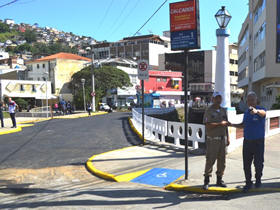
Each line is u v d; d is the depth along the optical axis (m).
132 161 8.92
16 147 12.06
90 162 8.97
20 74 70.94
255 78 34.97
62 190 6.50
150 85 52.88
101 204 5.30
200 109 25.58
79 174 7.97
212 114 5.66
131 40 88.62
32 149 11.58
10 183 7.16
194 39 6.11
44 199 5.82
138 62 11.30
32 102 57.03
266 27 27.36
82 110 49.56
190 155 9.42
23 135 15.69
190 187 5.91
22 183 7.16
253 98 5.53
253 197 5.26
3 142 13.43
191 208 4.86
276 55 27.12
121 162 8.85
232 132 9.61
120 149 11.05
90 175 7.86
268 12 27.22
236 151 9.55
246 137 5.61
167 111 29.02
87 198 5.73
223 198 5.34
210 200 5.27
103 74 53.19
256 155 5.61
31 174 8.00
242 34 48.47
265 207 4.71
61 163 9.22
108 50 87.69
